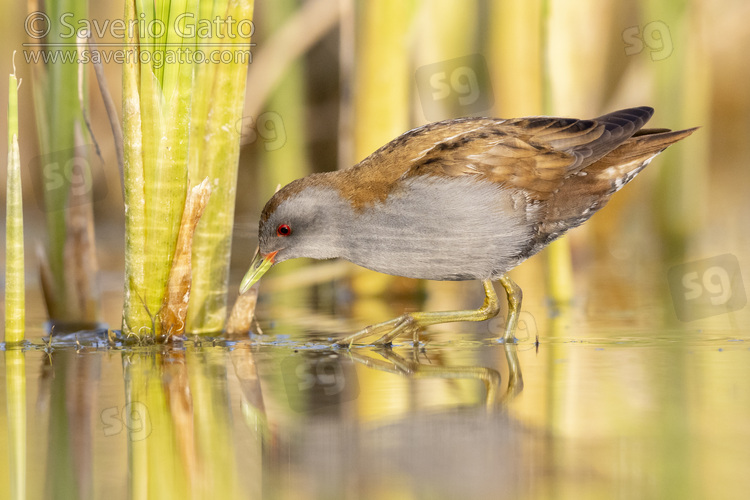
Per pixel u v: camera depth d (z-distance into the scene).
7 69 17.12
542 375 8.07
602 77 17.56
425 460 5.75
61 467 5.65
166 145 9.41
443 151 9.43
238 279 14.58
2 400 7.23
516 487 5.23
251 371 8.36
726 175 22.84
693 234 17.53
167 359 8.94
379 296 13.81
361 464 5.71
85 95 11.20
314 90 18.64
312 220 9.78
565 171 9.64
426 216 9.37
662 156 17.48
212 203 10.38
